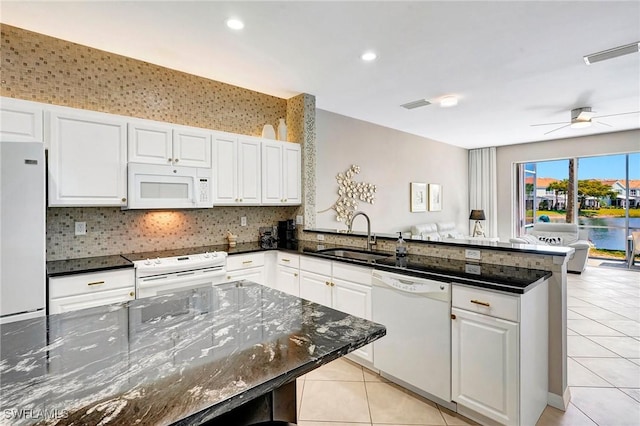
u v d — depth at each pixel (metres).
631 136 6.10
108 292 2.51
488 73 3.42
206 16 2.36
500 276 2.02
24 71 2.58
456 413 2.12
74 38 2.71
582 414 2.11
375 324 1.24
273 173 3.81
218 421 1.14
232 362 0.94
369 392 2.37
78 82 2.82
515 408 1.78
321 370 2.68
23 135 2.31
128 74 3.08
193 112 3.50
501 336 1.82
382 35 2.63
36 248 2.06
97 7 2.26
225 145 3.40
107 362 0.94
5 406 0.73
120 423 0.68
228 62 3.16
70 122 2.51
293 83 3.70
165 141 2.99
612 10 2.29
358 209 5.21
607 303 4.36
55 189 2.43
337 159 4.89
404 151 6.18
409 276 2.25
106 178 2.67
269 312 1.37
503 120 5.35
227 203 3.41
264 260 3.48
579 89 3.89
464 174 8.09
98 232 2.95
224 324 1.24
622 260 6.44
